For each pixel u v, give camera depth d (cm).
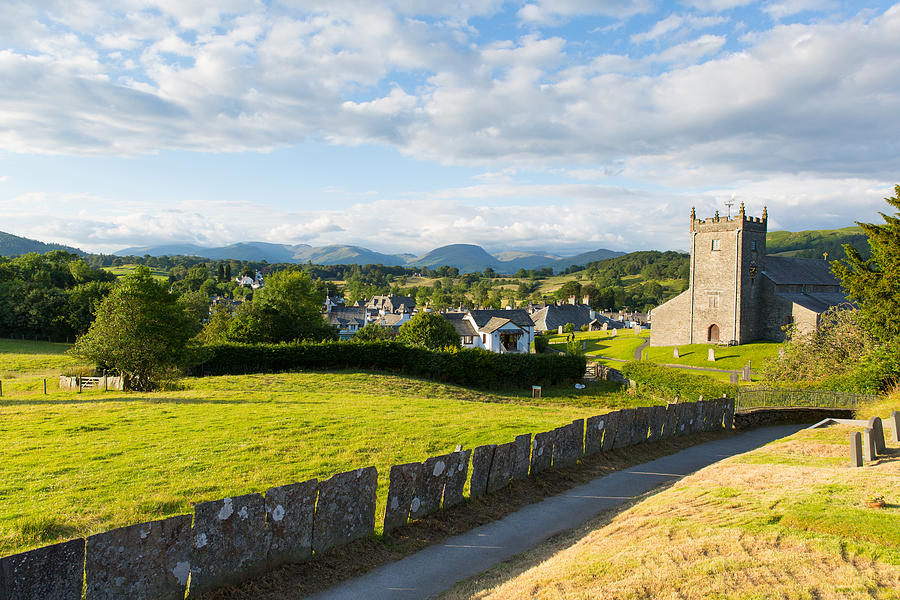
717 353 7075
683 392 4138
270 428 2142
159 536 898
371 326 7344
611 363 7250
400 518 1285
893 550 905
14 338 8769
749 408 3053
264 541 1044
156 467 1580
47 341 8744
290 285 7138
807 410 3138
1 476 1468
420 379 4812
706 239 7762
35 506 1242
